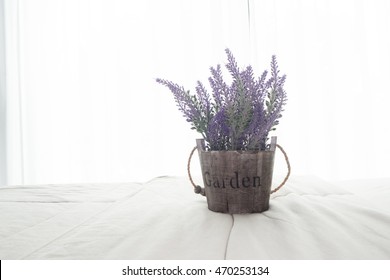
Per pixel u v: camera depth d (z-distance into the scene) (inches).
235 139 22.2
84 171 84.2
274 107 22.6
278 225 18.4
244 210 21.5
